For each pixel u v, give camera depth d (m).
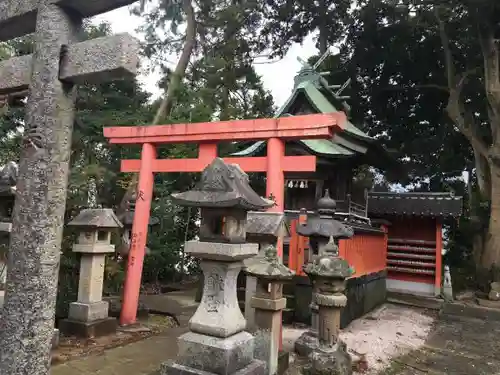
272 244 6.08
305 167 6.83
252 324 5.72
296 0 18.33
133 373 5.48
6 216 6.80
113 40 2.72
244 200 4.12
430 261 15.40
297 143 11.63
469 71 16.48
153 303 10.70
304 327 8.90
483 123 18.59
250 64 19.44
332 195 12.50
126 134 8.38
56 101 2.90
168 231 14.53
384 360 7.00
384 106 20.66
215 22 14.53
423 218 15.76
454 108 16.48
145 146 8.26
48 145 2.85
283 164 7.00
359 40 19.11
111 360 5.95
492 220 15.01
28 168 2.84
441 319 11.11
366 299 11.17
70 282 8.22
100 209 7.43
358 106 20.66
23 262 2.78
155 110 13.25
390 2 16.81
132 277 7.97
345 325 9.26
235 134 7.34
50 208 2.84
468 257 17.56
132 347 6.63
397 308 12.50
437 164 20.25
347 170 12.78
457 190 20.47
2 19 3.27
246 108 20.06
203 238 4.44
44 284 2.80
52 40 2.92
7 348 2.73
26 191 2.83
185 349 4.16
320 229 6.97
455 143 19.48
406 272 15.70
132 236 8.08
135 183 11.46
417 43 18.52
